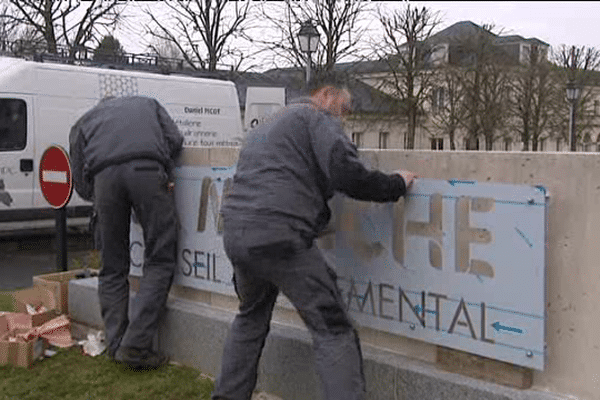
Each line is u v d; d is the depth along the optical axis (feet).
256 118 46.80
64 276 19.93
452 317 11.02
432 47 111.24
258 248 10.56
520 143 124.98
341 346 10.84
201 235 15.48
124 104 15.55
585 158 9.47
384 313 12.05
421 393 11.17
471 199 10.65
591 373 9.56
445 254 11.04
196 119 43.11
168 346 15.88
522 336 10.11
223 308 15.37
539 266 9.85
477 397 10.41
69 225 39.06
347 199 12.47
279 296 14.05
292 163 10.71
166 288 15.58
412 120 109.29
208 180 15.19
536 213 9.84
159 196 15.24
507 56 116.98
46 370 15.42
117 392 14.10
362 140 123.24
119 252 15.85
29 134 36.22
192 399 13.69
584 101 117.08
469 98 112.57
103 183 15.02
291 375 13.12
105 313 15.96
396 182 10.94
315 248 11.08
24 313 18.15
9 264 33.83
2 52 54.75
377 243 12.05
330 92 11.37
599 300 9.43
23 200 36.27
